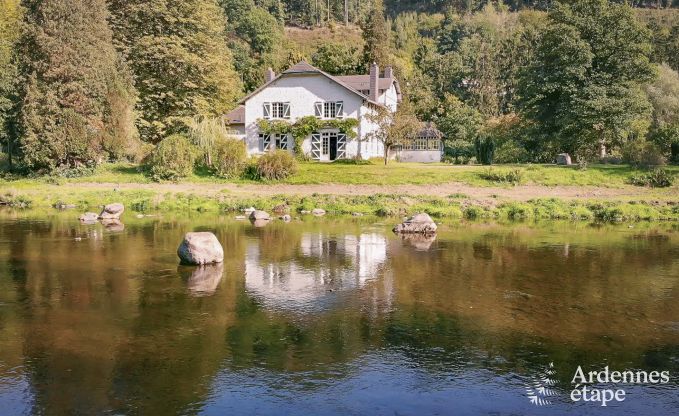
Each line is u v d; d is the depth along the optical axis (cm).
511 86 8756
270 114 5078
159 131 5156
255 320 1195
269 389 872
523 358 995
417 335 1105
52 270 1656
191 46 5306
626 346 1055
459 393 865
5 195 3538
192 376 915
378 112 4862
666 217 2900
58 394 852
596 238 2294
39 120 4197
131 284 1493
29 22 4344
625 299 1368
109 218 2823
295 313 1245
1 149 5147
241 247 2053
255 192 3653
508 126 6469
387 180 3862
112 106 4425
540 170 3950
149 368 945
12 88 4622
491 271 1666
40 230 2430
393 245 2106
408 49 13988
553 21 5012
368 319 1203
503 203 3164
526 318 1216
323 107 4975
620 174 3853
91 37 4391
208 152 4250
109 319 1198
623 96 4462
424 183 3800
